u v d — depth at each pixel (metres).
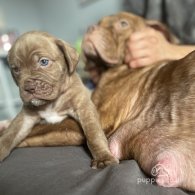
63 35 1.02
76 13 0.93
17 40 0.27
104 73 0.36
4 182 0.22
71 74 0.28
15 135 0.27
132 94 0.28
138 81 0.28
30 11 1.13
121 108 0.28
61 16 1.01
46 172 0.22
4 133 0.28
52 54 0.26
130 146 0.23
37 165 0.24
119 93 0.29
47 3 1.06
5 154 0.26
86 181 0.20
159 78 0.26
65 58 0.27
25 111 0.28
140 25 0.39
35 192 0.20
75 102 0.27
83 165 0.23
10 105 0.83
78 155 0.25
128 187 0.18
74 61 0.27
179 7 0.51
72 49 0.28
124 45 0.37
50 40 0.27
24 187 0.21
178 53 0.37
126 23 0.38
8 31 1.00
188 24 0.50
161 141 0.21
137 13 0.57
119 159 0.24
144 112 0.24
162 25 0.42
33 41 0.26
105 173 0.21
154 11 0.55
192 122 0.21
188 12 0.51
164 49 0.36
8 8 1.10
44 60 0.26
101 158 0.23
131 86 0.29
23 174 0.22
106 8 0.81
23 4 1.12
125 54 0.36
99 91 0.32
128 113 0.27
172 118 0.22
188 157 0.20
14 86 0.84
